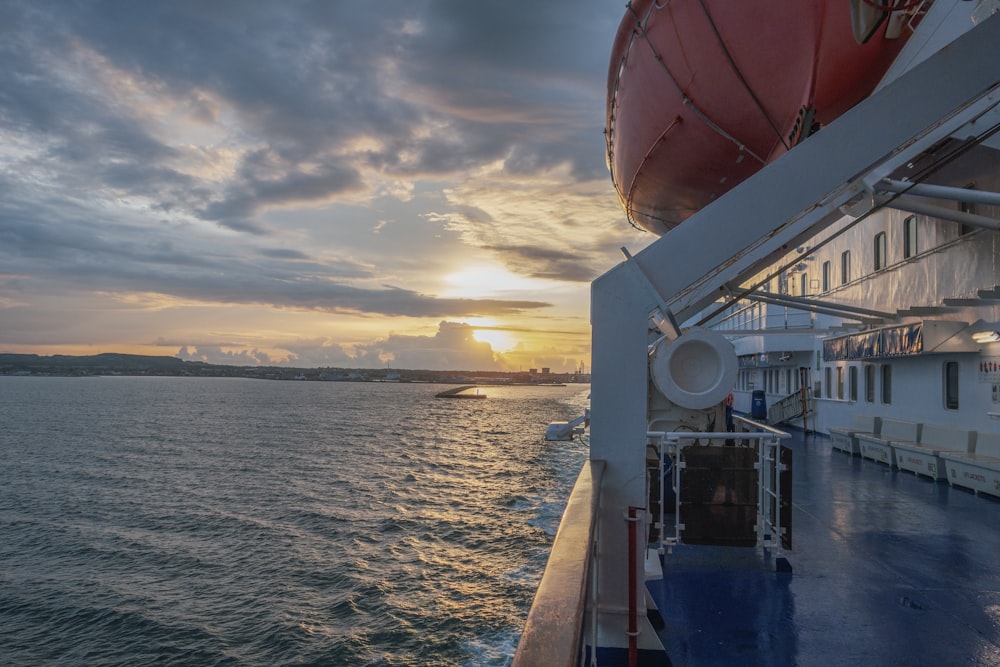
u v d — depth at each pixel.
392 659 13.23
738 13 6.45
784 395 24.33
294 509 28.66
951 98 3.22
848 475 11.05
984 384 10.30
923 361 12.43
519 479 34.75
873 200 6.89
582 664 1.59
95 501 31.78
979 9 5.79
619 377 3.42
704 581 5.16
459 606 15.61
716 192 8.17
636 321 3.41
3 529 26.14
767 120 6.84
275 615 16.23
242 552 22.20
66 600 18.05
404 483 34.41
